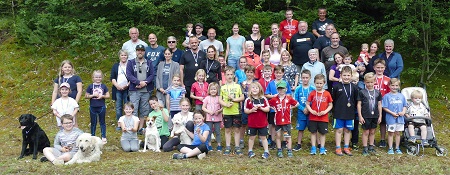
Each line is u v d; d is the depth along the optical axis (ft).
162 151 26.99
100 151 24.90
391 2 41.91
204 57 31.32
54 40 42.60
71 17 41.34
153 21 41.52
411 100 28.19
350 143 28.71
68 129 25.11
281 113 25.21
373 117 26.32
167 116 28.58
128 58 33.01
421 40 37.86
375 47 31.19
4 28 45.24
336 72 29.32
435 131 31.40
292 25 35.78
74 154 24.35
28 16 43.21
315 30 36.09
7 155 26.12
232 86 26.50
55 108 27.61
